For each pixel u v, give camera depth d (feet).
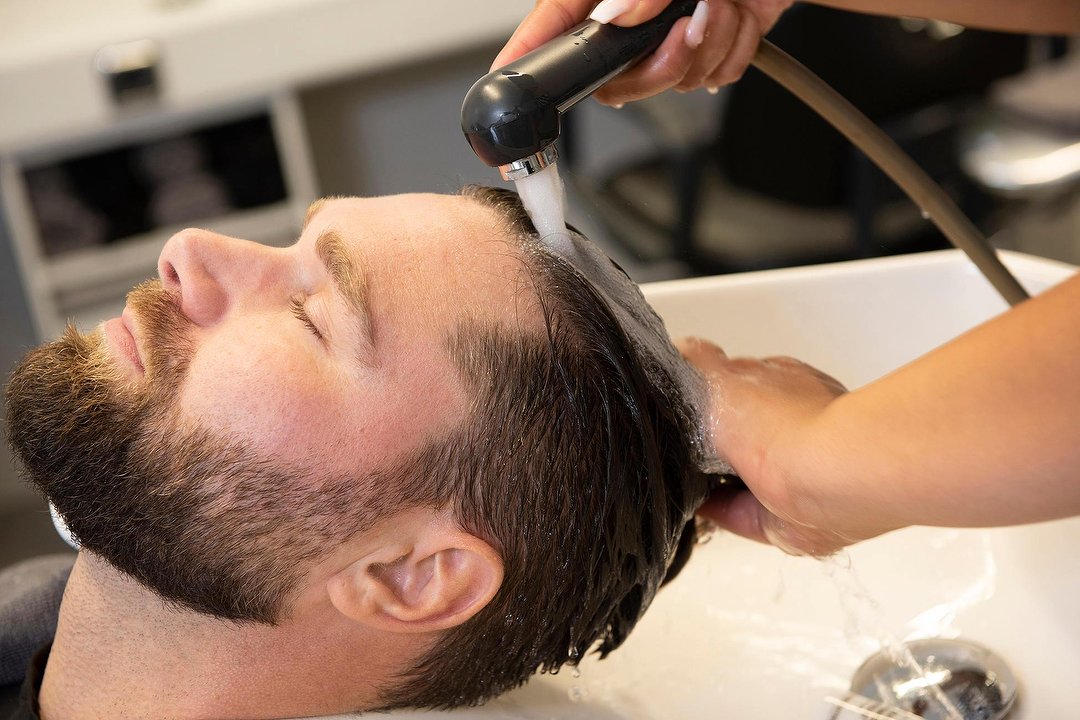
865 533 2.09
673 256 5.61
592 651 2.72
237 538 2.21
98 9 5.43
